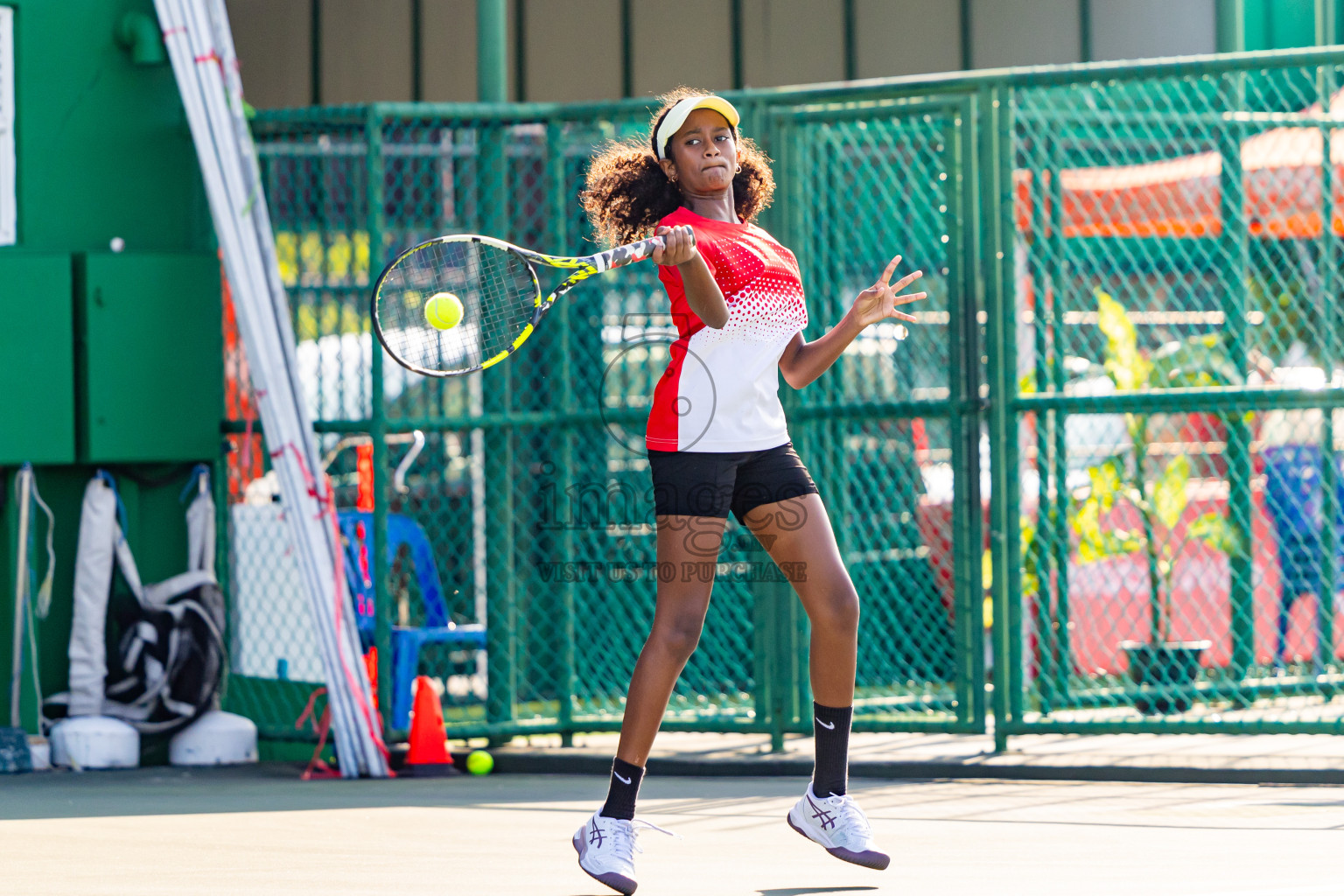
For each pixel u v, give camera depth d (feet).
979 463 41.70
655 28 68.85
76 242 44.55
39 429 43.21
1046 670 45.60
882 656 47.73
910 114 41.81
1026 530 46.19
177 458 44.70
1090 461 53.42
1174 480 49.49
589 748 43.14
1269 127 48.01
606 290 46.44
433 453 51.49
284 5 68.44
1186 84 49.78
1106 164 48.83
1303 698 50.19
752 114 42.98
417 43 68.23
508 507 43.86
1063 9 67.77
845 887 25.35
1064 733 40.78
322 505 42.09
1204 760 38.73
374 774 41.22
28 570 43.55
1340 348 51.16
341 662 41.50
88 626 43.96
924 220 49.37
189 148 45.96
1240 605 49.80
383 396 42.19
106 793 38.60
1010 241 40.98
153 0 44.86
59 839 31.27
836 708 25.84
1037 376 46.75
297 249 45.80
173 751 44.06
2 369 42.86
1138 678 48.39
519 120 43.27
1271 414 51.85
